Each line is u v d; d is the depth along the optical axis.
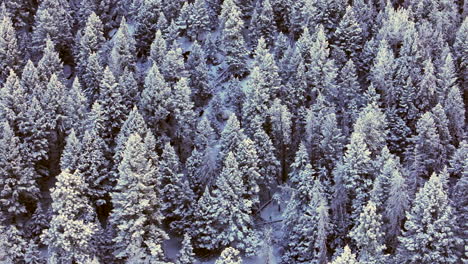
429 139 59.72
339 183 56.22
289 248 57.56
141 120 60.88
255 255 58.31
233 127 61.38
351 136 60.19
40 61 71.81
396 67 71.12
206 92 73.75
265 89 65.81
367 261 48.78
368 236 48.94
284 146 65.25
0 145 57.38
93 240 53.88
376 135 59.25
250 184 59.47
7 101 63.06
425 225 49.12
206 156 60.69
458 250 49.72
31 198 59.59
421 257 48.94
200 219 57.81
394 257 51.22
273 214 63.47
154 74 66.56
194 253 55.47
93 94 71.50
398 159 58.25
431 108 67.25
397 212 51.69
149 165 52.97
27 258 53.72
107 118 64.44
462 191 52.59
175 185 58.88
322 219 52.84
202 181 60.62
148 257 52.12
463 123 65.50
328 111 64.62
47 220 58.16
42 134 62.19
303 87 68.56
